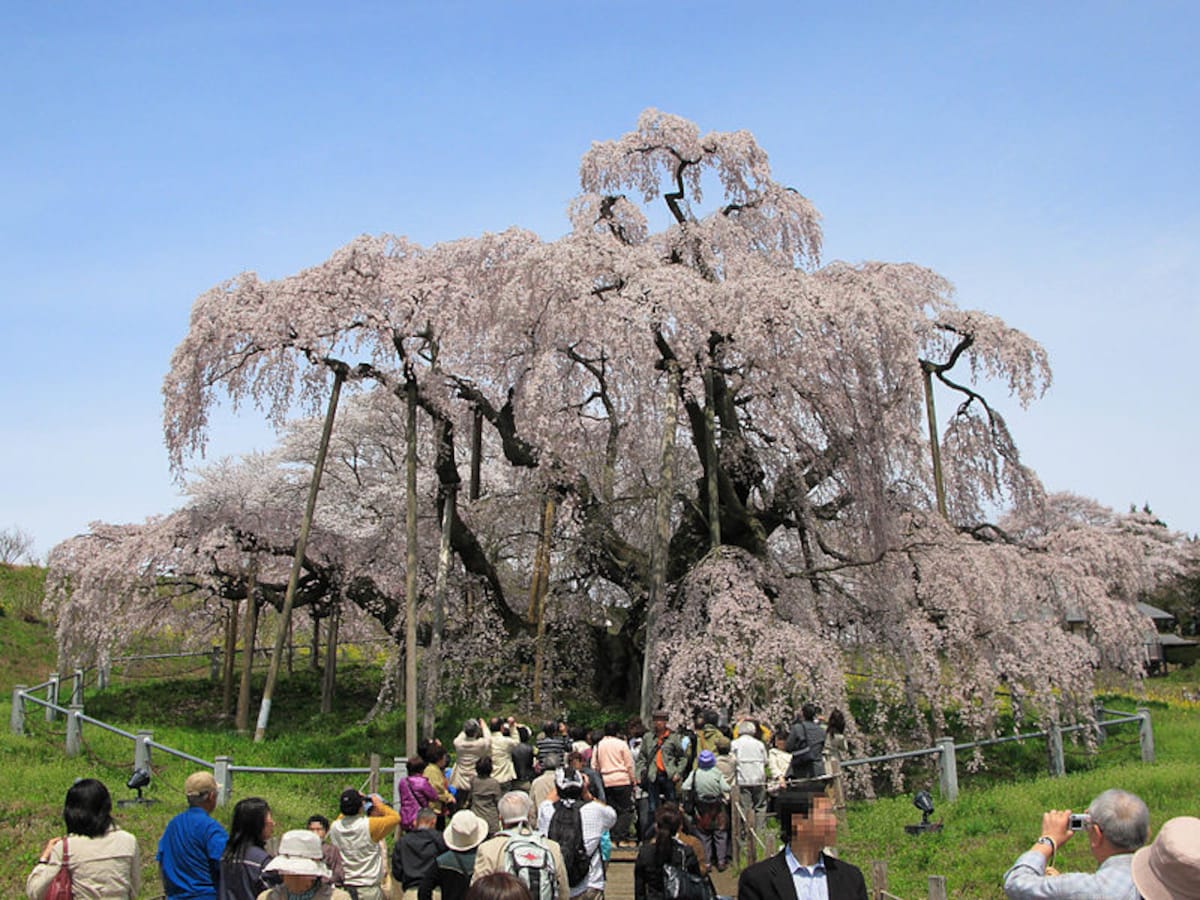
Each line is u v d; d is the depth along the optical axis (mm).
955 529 19438
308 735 19969
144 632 25250
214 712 22516
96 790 5789
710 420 18797
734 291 17625
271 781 16125
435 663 19016
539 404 18609
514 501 23094
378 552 23359
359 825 7727
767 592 18484
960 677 16766
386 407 24562
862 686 19000
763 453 20172
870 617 18281
